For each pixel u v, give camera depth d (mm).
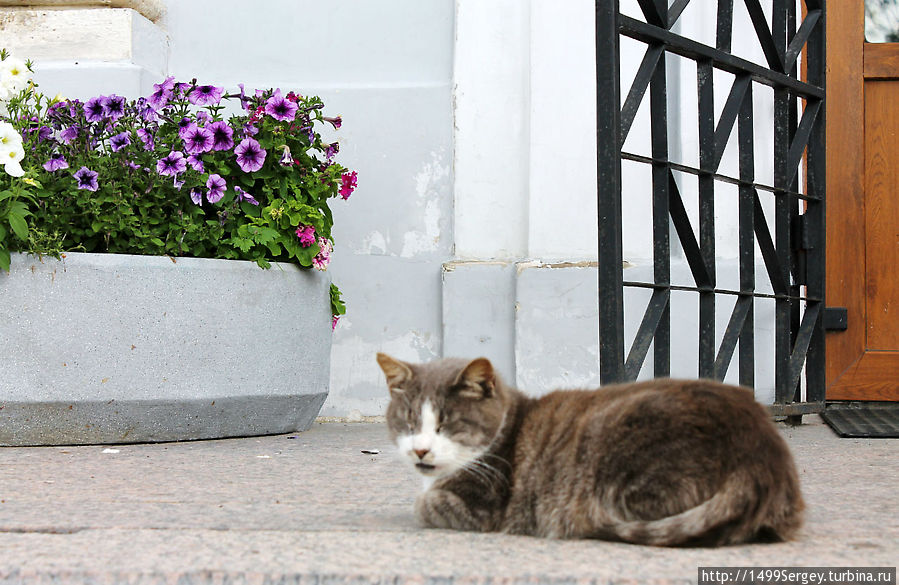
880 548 2371
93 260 4309
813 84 5492
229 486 3393
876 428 5035
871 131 5695
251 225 4758
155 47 5938
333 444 4586
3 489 3291
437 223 5852
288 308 4828
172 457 4102
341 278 5867
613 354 4027
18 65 4645
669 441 2408
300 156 5035
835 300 5723
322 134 5926
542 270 5535
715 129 5102
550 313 5520
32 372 4246
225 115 6012
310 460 4055
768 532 2439
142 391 4395
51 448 4340
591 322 5484
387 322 5840
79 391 4301
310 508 2979
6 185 4398
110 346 4340
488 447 2727
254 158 4742
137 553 2330
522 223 5762
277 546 2406
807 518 2758
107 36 5664
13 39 5723
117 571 2168
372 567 2193
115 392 4352
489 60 5797
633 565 2197
